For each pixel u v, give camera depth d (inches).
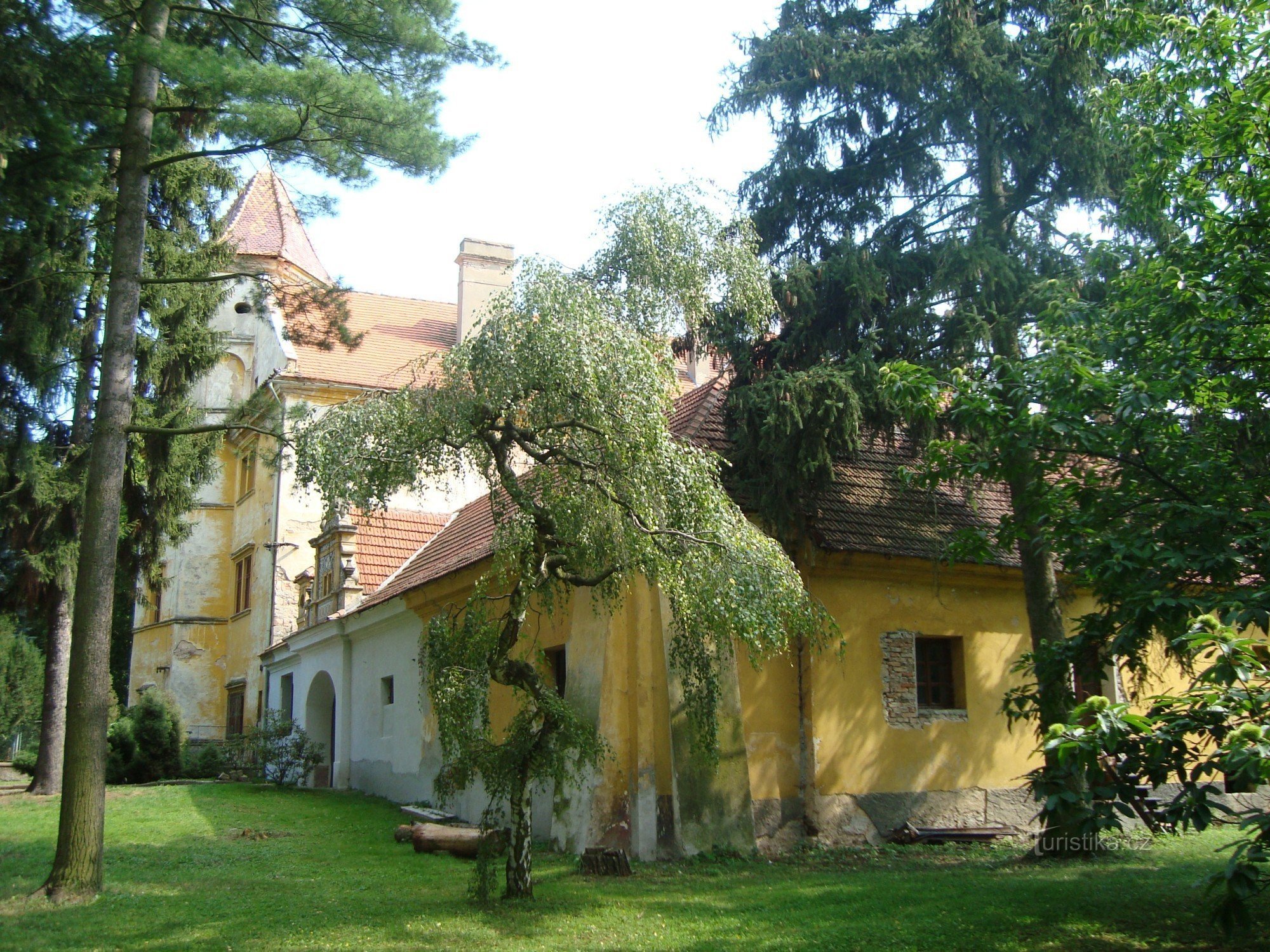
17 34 411.8
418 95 453.1
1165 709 242.8
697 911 346.3
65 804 373.1
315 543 877.2
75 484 636.7
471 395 348.5
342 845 504.4
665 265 426.3
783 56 506.6
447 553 725.9
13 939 309.4
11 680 1360.7
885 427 492.4
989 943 297.0
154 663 1178.0
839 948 295.3
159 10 424.8
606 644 476.1
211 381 1147.9
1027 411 348.5
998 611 564.4
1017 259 473.1
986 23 493.7
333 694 866.1
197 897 371.2
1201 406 355.6
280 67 402.6
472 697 343.6
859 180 516.1
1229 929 222.1
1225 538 301.7
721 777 466.9
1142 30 384.2
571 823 465.4
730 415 514.6
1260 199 339.6
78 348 645.9
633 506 350.0
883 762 515.2
